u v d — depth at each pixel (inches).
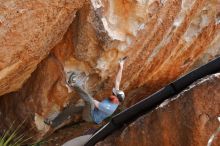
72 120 315.6
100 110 267.6
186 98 225.1
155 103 236.2
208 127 220.1
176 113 225.8
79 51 255.0
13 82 253.8
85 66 267.0
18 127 286.5
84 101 281.1
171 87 234.8
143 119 231.1
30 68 245.8
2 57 214.1
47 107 278.5
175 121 225.6
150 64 291.3
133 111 236.5
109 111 267.0
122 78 288.8
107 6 242.4
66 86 269.0
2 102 291.9
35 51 225.0
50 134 310.2
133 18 251.4
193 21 291.9
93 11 236.2
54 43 239.1
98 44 253.0
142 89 318.7
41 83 269.0
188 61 313.0
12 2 197.3
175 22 275.1
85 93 269.4
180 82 234.1
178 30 281.4
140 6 245.9
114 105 267.3
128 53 267.7
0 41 207.0
